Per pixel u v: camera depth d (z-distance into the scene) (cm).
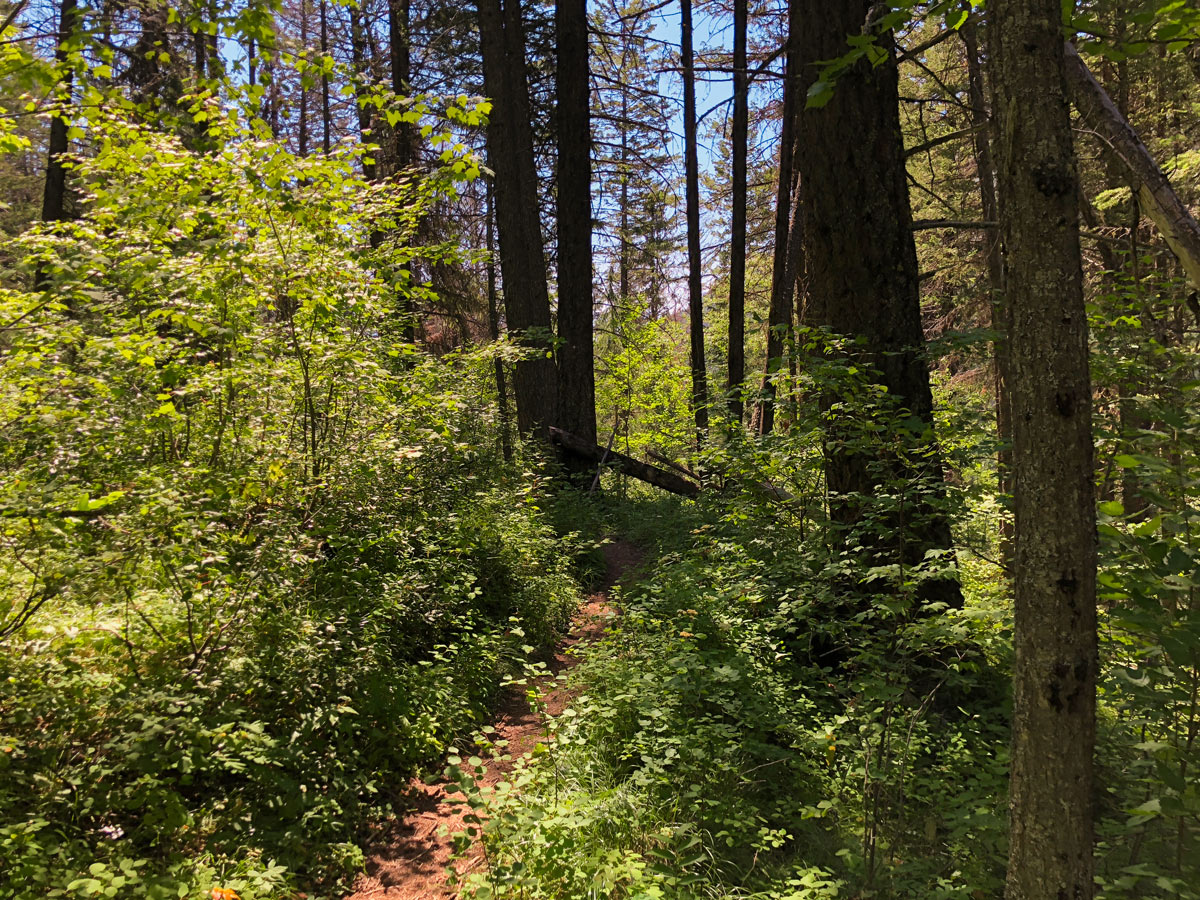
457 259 660
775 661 504
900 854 326
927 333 1553
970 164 1345
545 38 1538
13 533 307
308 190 460
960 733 412
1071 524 190
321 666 423
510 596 680
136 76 1060
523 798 347
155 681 342
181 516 356
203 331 427
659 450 2012
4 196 1622
